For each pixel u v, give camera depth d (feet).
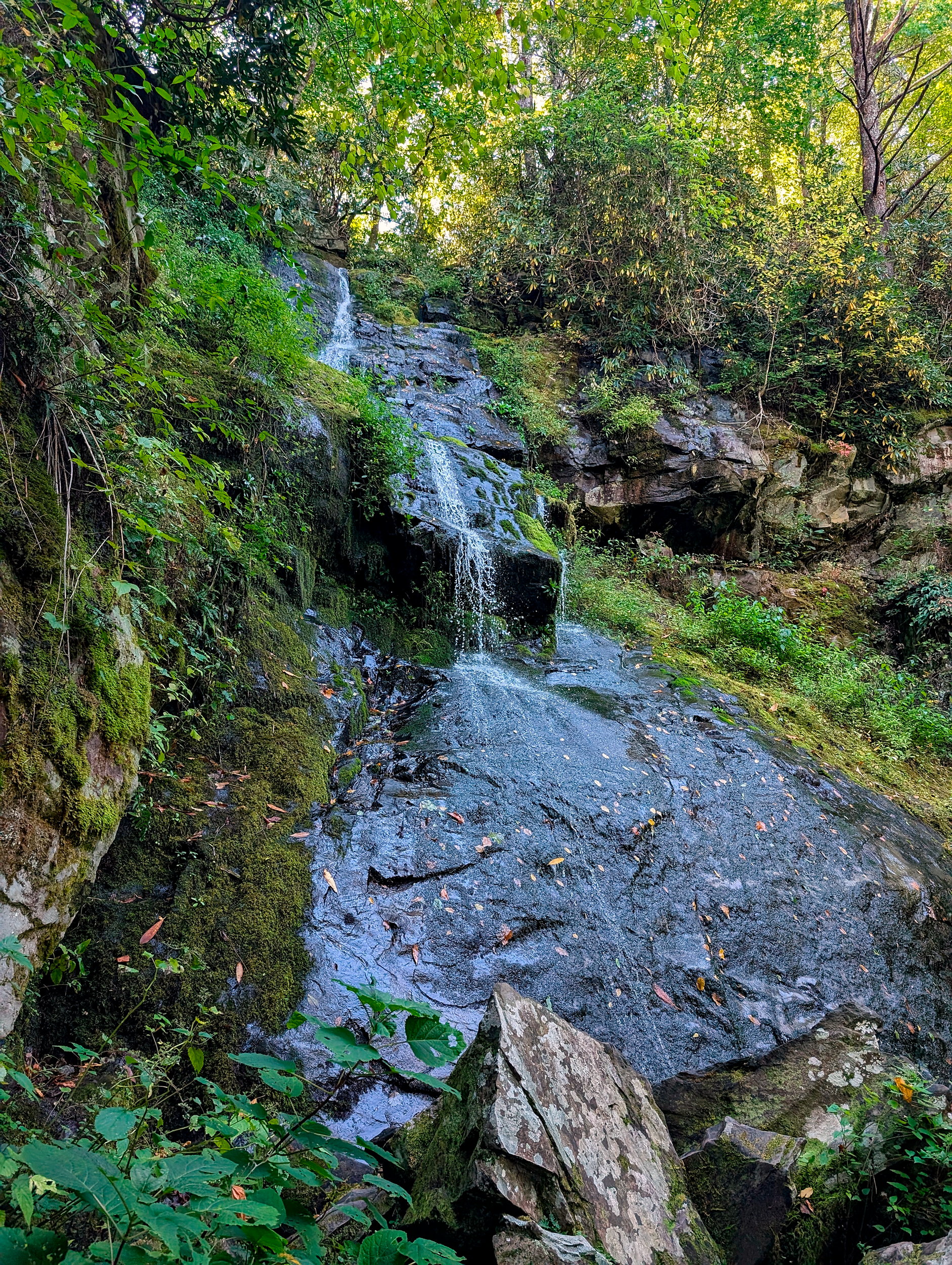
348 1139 8.77
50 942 8.11
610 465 33.32
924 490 35.83
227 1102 5.92
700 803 17.13
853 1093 10.12
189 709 13.25
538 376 36.42
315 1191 7.39
